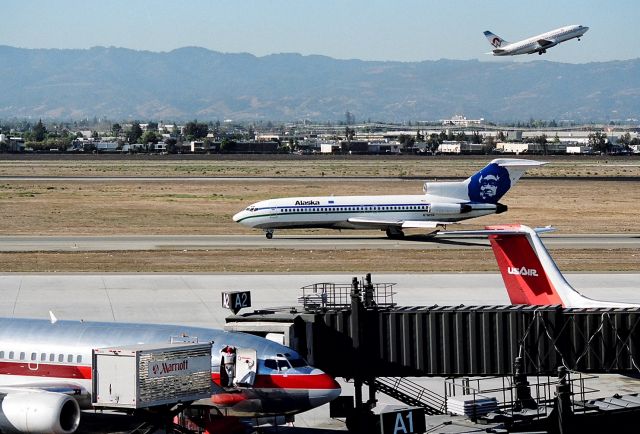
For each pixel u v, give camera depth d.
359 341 111.06
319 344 111.88
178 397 92.69
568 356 111.94
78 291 185.00
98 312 164.88
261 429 104.00
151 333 104.69
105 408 91.38
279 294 180.38
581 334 111.75
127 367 89.44
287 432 105.12
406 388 121.69
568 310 113.25
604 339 111.50
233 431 98.38
